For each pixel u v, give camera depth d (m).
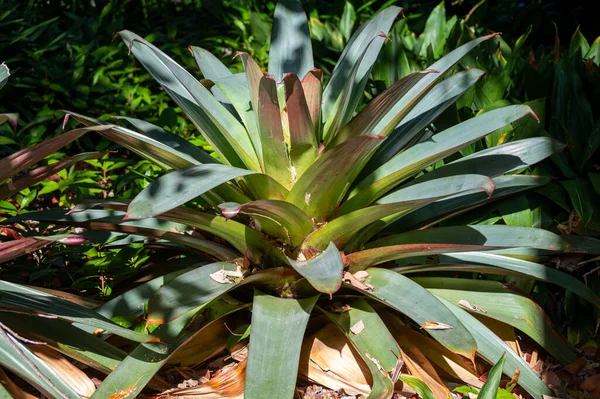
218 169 2.21
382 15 2.79
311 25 5.42
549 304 2.96
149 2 6.21
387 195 2.59
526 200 2.94
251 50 5.45
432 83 2.45
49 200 3.85
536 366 2.72
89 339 2.38
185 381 2.51
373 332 2.41
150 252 3.19
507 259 2.73
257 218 2.45
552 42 6.13
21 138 4.14
